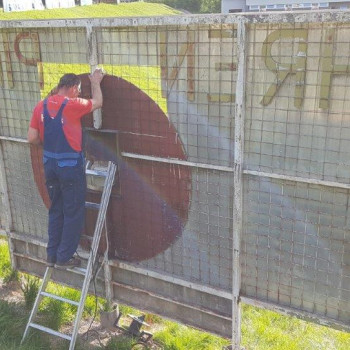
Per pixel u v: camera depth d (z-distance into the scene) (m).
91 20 4.29
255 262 4.14
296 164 3.70
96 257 4.92
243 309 5.76
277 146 3.74
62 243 4.54
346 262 3.72
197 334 5.12
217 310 4.51
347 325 3.82
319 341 5.26
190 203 4.34
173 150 4.27
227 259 4.29
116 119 4.50
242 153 3.89
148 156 4.40
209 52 3.85
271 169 3.82
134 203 4.65
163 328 5.33
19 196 5.54
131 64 4.27
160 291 4.83
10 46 4.93
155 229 4.62
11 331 4.80
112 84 4.42
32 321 4.85
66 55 4.63
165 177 4.39
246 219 4.07
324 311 3.93
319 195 3.68
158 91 4.19
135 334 5.01
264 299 4.20
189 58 3.95
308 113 3.55
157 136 4.31
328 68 3.39
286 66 3.54
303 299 4.00
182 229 4.46
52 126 4.23
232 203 4.10
